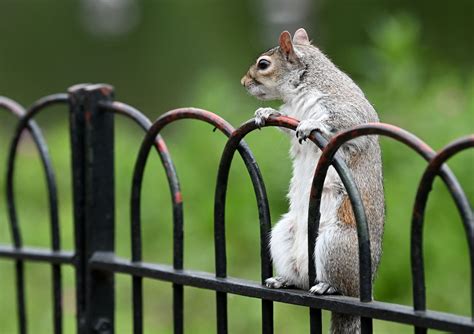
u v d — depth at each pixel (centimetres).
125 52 2944
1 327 1032
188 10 3650
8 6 4016
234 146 531
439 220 986
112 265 612
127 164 1294
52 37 3281
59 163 1485
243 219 1097
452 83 1262
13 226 705
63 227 1262
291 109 679
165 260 1148
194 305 1042
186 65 2650
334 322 564
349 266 577
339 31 2445
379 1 2789
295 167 621
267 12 2506
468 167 990
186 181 1175
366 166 604
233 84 1748
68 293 1098
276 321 967
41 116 2202
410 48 1244
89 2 3488
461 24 2369
